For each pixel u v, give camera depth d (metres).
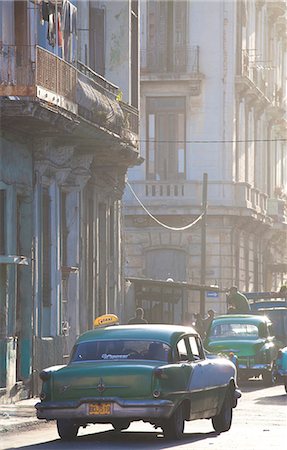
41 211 59.69
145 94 118.56
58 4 59.22
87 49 71.31
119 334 38.88
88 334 39.12
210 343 72.38
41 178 59.62
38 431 42.28
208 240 117.06
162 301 88.88
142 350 38.25
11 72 52.91
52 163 60.97
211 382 40.22
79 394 36.94
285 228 134.62
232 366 42.62
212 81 118.00
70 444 36.91
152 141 118.81
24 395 57.09
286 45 149.12
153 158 118.69
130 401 36.56
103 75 75.19
